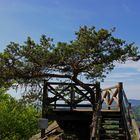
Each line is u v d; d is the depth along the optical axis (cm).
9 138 4616
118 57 1853
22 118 4628
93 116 1805
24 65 1839
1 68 1816
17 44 1809
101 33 1817
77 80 1909
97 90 1931
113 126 1706
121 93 1684
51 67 1855
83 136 2052
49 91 1925
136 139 1362
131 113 1491
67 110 1944
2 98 4506
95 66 1931
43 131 1891
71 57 1838
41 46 1814
